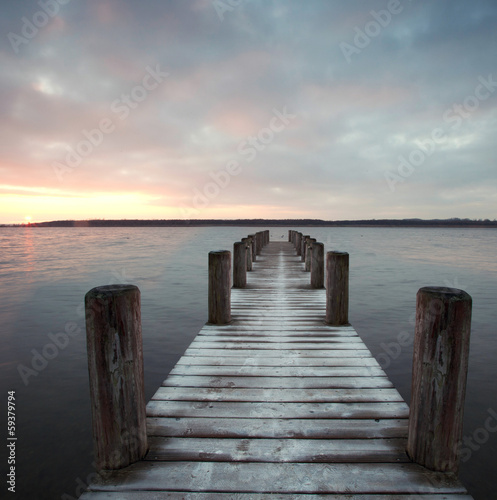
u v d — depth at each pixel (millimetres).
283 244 22797
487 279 17359
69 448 3932
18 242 60938
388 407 2844
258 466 2154
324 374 3455
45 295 12984
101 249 39938
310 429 2533
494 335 8320
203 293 13391
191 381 3309
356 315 10180
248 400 2953
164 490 1970
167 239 71562
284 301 6559
